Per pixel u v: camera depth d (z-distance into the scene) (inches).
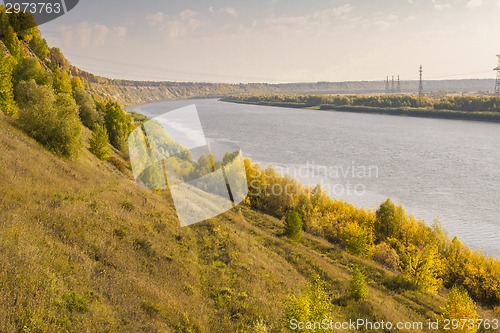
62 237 660.1
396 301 1515.7
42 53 4128.9
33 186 880.9
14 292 424.5
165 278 755.4
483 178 4480.8
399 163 5260.8
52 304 443.8
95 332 448.5
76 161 1482.5
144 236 852.0
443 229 3080.7
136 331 510.0
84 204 844.6
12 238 544.1
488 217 3304.6
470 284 2247.8
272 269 1144.2
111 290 578.2
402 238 2645.2
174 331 587.8
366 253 2176.4
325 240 2468.0
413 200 3737.7
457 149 6181.1
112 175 1606.8
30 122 1446.9
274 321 818.2
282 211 2837.1
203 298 783.7
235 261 1032.2
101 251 685.9
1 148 1074.7
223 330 708.0
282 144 6604.3
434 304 1569.9
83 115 2659.9
